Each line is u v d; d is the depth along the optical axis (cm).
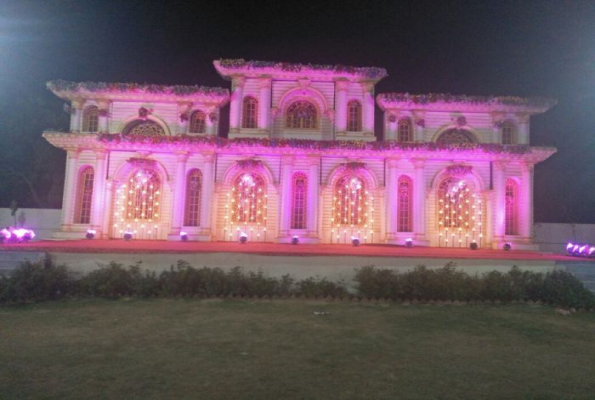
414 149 2027
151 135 2141
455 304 1071
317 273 1284
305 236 2019
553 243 2295
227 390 513
